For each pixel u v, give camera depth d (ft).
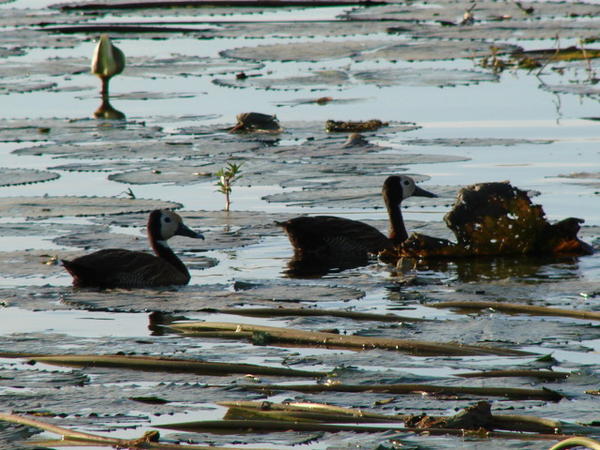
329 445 29.50
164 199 68.90
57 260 54.03
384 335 40.42
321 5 191.93
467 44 141.28
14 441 30.27
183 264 52.85
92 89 119.65
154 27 166.30
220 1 195.72
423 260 55.26
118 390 34.53
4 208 66.13
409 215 64.44
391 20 167.63
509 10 175.63
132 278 49.67
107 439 29.86
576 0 187.21
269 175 75.66
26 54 143.02
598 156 78.07
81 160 82.69
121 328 42.39
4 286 49.44
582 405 32.37
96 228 60.80
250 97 111.86
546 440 29.35
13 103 111.24
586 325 41.39
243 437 30.30
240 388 34.45
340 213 64.85
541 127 90.48
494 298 46.37
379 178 73.61
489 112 98.53
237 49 142.92
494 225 55.83
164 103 109.50
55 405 33.12
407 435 30.01
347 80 119.03
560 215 61.62
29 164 81.41
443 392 33.81
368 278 51.26
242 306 45.83
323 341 39.60
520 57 130.11
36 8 193.67
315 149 84.74
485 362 36.86
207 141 89.66
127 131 94.68
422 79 117.80
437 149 83.15
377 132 91.09
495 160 78.02
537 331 40.57
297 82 118.52
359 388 34.22
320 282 50.57
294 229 56.39
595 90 106.42
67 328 42.50
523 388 33.68
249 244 58.23
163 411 32.60
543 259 54.65
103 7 190.90
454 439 29.58
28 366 37.42
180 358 38.01
